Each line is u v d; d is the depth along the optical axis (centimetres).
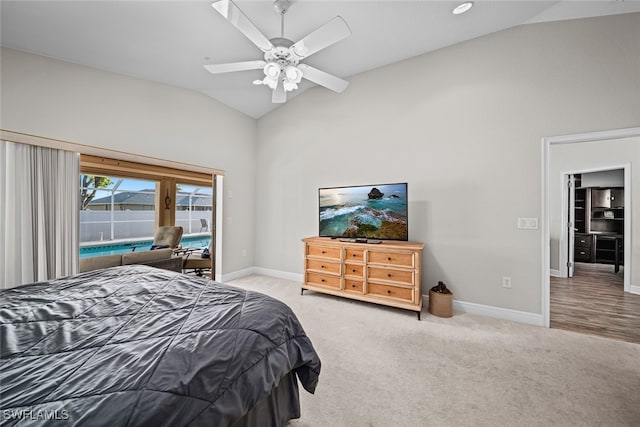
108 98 271
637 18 216
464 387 163
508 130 261
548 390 160
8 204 212
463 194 283
